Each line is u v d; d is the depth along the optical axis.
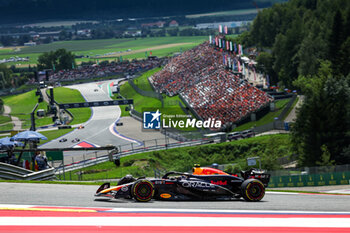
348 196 65.94
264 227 28.12
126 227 27.19
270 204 43.00
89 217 29.98
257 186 45.06
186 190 44.06
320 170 170.12
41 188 54.56
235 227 27.95
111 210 33.84
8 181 62.84
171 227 27.55
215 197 44.84
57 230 25.94
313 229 27.88
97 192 43.94
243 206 40.34
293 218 31.31
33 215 30.42
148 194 41.75
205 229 27.19
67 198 44.59
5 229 26.00
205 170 46.81
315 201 49.72
